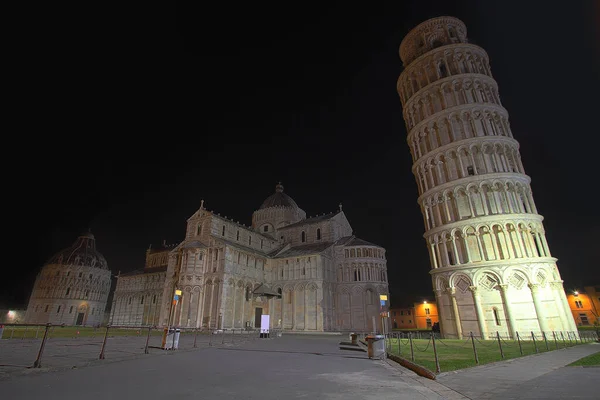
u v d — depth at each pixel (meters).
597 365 16.41
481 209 43.81
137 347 25.22
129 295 103.88
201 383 12.12
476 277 41.41
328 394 10.59
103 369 14.95
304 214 103.00
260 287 69.75
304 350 26.44
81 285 124.81
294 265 74.38
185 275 64.75
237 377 13.48
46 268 122.94
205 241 68.81
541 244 41.28
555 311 37.94
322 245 79.56
